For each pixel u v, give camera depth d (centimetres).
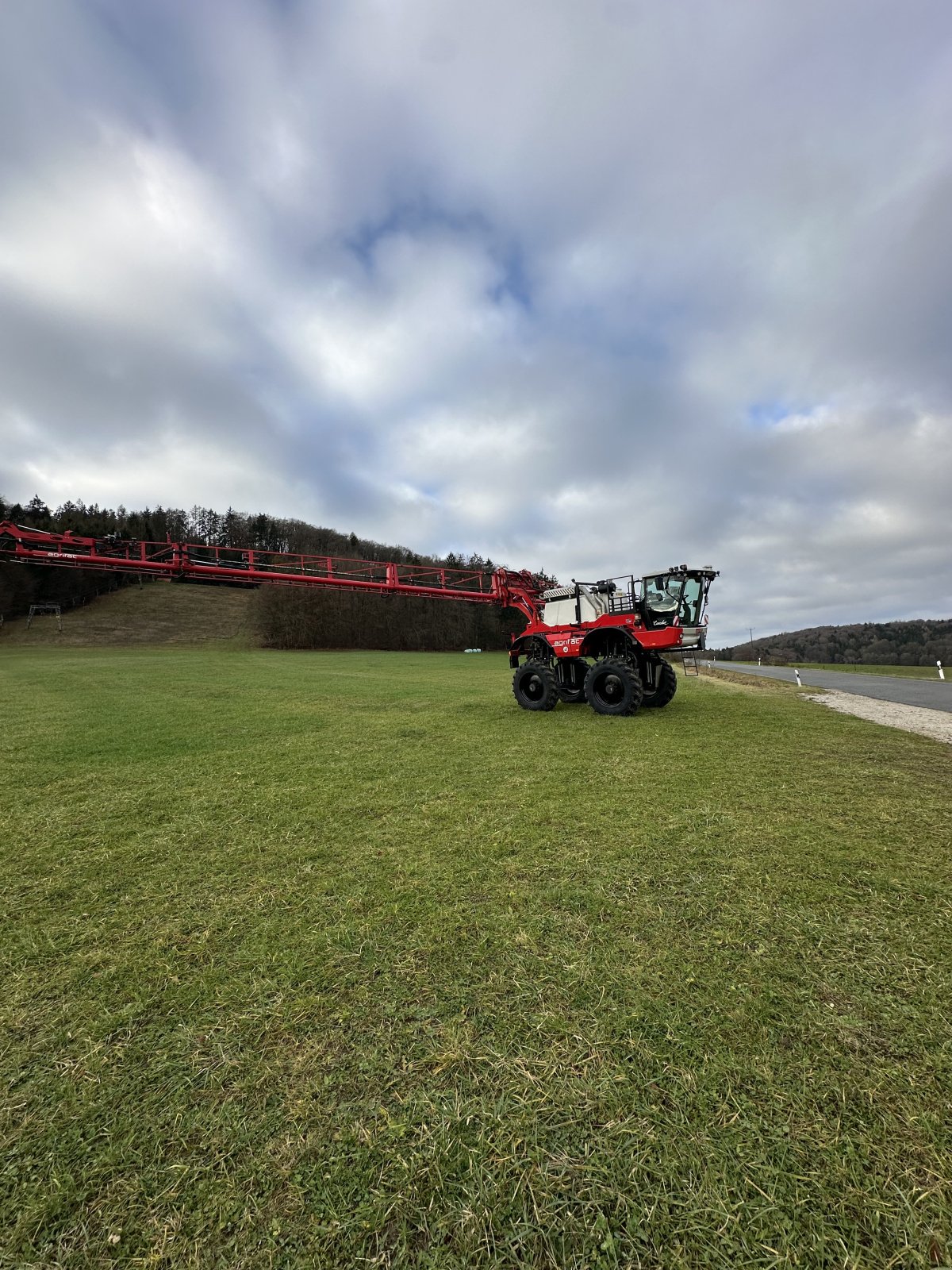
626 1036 156
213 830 350
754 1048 150
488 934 215
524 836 325
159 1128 131
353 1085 142
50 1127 132
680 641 832
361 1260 102
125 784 461
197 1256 104
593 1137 125
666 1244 104
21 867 298
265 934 221
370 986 184
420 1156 122
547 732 690
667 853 293
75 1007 178
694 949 201
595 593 963
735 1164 118
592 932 215
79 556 1018
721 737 645
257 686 1391
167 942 218
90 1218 111
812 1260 100
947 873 265
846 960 193
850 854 289
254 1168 121
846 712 918
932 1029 157
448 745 614
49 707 953
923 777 453
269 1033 162
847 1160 118
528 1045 153
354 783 455
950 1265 99
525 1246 104
